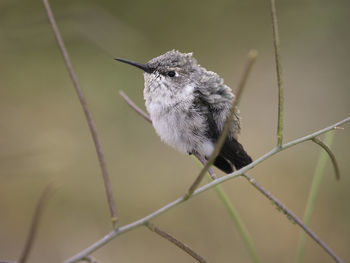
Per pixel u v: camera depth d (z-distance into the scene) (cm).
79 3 1094
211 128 650
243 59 1360
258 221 1090
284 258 1053
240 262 1039
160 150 1192
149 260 1030
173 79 655
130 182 1133
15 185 1060
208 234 1073
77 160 1077
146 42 1250
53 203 1038
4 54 1095
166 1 1241
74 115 1159
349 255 1059
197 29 1305
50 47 1153
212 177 516
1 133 960
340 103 1321
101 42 963
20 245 1026
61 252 1009
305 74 1371
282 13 1354
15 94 1125
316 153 1220
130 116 1196
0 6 966
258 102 1330
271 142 1257
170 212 1101
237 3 1309
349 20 1348
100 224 1062
